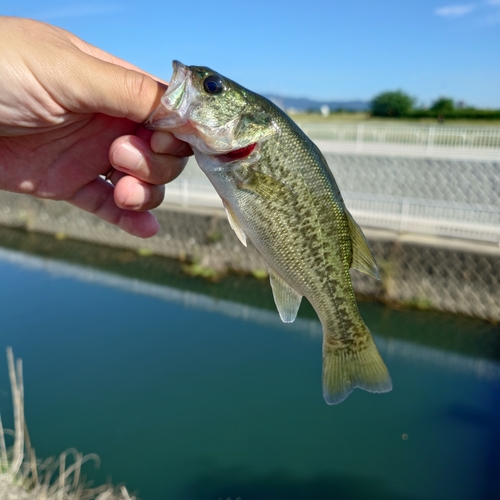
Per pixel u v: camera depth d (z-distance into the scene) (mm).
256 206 282
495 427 862
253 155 277
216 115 266
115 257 1904
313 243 292
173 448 806
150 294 1547
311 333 1247
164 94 252
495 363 1096
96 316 1364
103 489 604
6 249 2043
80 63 238
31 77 235
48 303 1464
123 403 925
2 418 861
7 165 296
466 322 1254
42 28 247
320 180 289
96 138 293
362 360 311
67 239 2141
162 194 293
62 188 314
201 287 1600
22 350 1136
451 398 965
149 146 271
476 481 737
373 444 830
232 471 761
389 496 712
